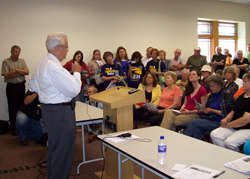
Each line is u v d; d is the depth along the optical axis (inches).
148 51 224.4
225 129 96.4
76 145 141.3
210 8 286.7
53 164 72.5
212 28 302.7
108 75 178.4
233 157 56.8
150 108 128.8
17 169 108.7
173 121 123.4
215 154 58.8
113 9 225.6
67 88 68.0
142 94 83.1
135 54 180.5
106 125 87.4
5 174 103.4
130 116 84.3
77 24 210.4
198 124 106.5
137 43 241.0
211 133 97.6
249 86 91.2
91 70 204.2
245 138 88.9
